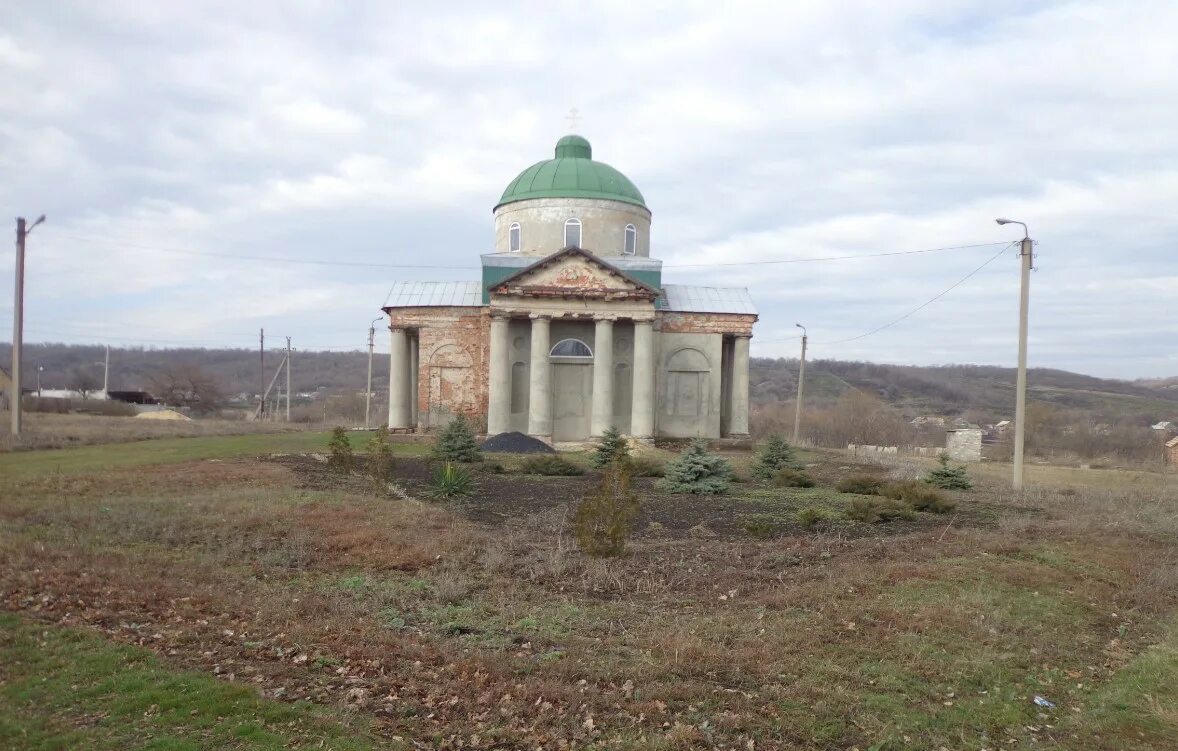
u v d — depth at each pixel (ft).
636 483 88.48
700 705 26.08
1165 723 26.76
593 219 148.15
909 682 28.84
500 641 31.96
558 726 24.30
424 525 55.52
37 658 27.14
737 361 147.13
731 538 54.80
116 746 21.39
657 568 44.78
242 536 50.44
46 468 82.58
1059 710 27.78
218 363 527.81
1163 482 105.70
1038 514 68.69
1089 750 24.70
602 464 96.63
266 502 62.28
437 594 38.70
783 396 371.56
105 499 62.08
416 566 44.70
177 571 40.70
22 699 23.99
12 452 104.73
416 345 153.07
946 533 56.44
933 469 93.25
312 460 98.17
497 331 131.54
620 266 142.61
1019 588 41.63
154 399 330.13
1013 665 31.27
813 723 25.05
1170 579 45.85
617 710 25.55
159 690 24.88
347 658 29.07
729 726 24.54
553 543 51.08
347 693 25.95
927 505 68.90
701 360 145.38
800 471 91.09
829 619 35.06
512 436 120.67
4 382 268.41
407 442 131.13
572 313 131.64
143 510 56.70
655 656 30.48
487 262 141.38
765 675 28.73
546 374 131.13
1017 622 36.22
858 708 26.30
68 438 120.47
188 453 102.83
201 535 50.55
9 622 30.32
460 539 50.80
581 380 141.38
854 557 47.70
